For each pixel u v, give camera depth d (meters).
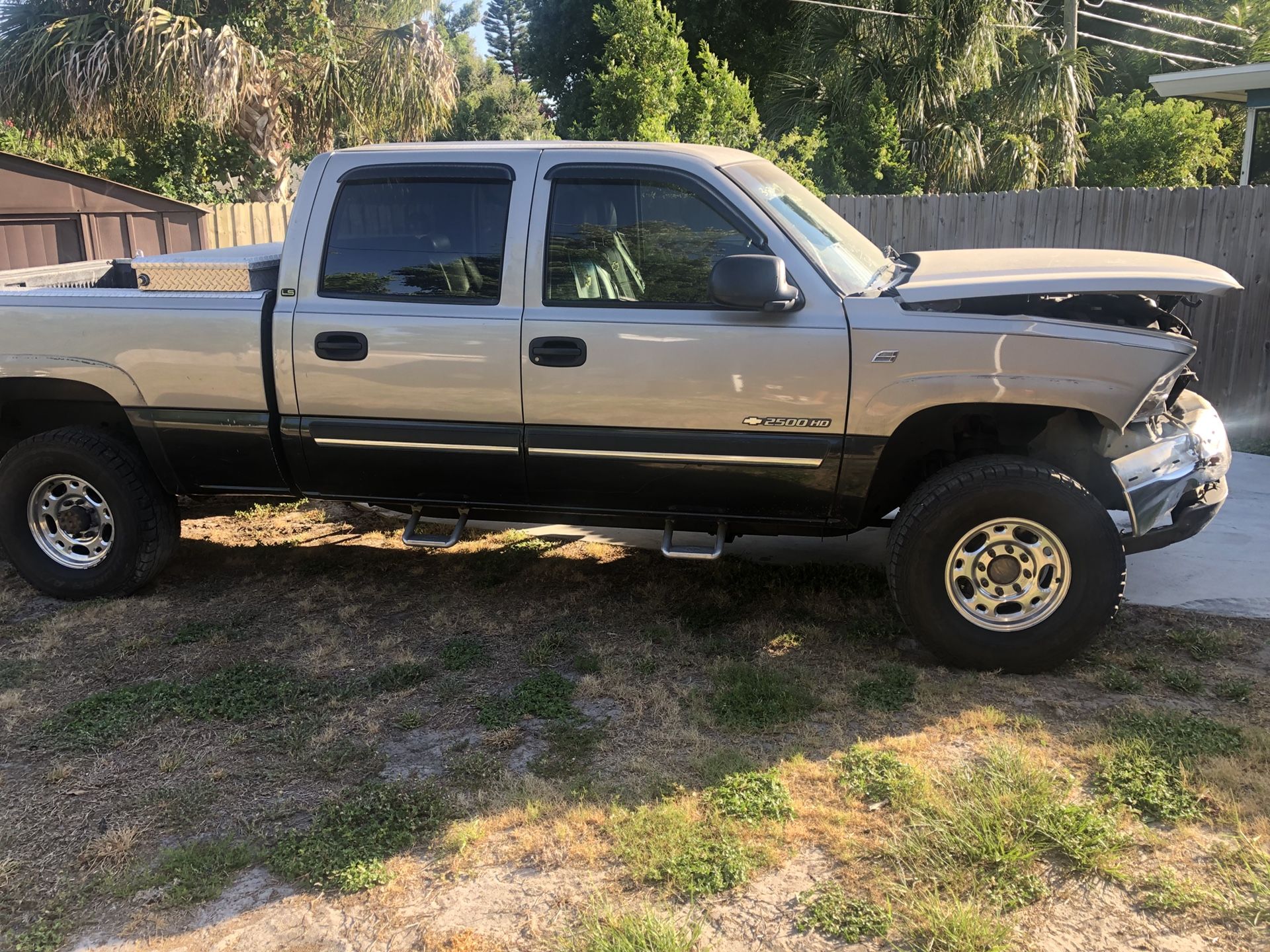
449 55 15.60
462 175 4.29
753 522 4.34
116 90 12.99
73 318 4.62
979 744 3.55
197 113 13.35
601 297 4.20
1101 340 3.79
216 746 3.67
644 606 4.89
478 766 3.49
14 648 4.54
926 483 4.07
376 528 6.12
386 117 15.29
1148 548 4.07
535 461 4.33
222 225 10.77
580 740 3.65
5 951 2.68
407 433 4.40
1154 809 3.13
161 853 3.06
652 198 4.16
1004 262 4.40
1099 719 3.70
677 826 3.10
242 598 5.08
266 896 2.89
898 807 3.18
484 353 4.22
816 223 4.43
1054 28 21.78
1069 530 3.87
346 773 3.50
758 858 2.96
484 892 2.87
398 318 4.29
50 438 4.83
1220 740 3.48
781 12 23.44
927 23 17.67
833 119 18.31
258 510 6.50
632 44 14.64
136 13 12.79
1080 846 2.94
